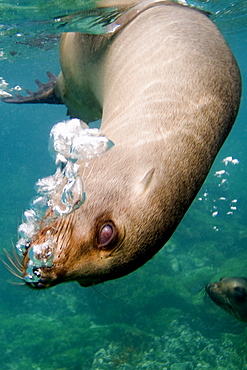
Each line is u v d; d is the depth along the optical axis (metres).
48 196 0.56
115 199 0.55
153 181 0.54
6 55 4.59
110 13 1.15
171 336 3.08
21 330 3.61
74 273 0.53
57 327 3.56
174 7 1.02
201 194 6.16
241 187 6.77
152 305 3.51
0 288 4.34
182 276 4.12
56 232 0.54
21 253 0.54
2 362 3.21
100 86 1.03
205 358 2.74
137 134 0.62
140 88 0.74
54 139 0.67
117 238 0.52
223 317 3.02
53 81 1.79
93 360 2.98
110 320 3.52
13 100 1.74
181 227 4.94
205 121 0.62
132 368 2.83
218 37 0.81
